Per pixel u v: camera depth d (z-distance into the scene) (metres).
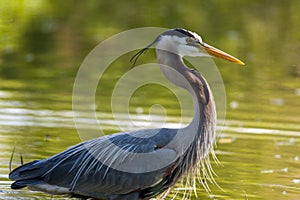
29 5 29.27
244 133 13.91
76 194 9.95
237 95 17.19
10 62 19.64
